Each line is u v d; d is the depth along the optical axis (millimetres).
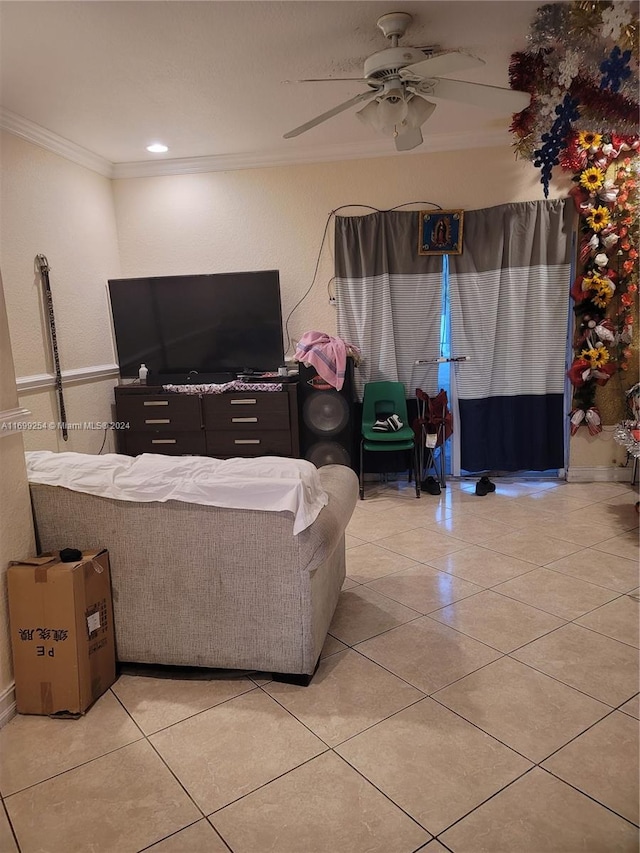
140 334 4539
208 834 1549
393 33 2578
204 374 4453
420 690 2117
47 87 3109
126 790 1703
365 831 1541
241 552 2107
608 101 2625
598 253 4250
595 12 2252
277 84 3189
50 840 1549
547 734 1877
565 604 2709
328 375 4184
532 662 2268
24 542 2150
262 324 4434
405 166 4371
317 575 2207
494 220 4297
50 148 3846
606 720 1937
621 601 2727
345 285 4516
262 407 4289
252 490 2043
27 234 3662
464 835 1521
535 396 4473
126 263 4742
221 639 2186
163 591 2188
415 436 4434
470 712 1991
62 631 1990
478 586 2912
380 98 2684
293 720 1982
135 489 2121
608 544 3395
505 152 4258
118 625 2232
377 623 2584
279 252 4598
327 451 4336
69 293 4090
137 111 3492
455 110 3729
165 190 4617
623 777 1696
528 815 1574
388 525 3805
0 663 2021
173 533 2139
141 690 2180
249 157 4430
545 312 4359
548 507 4062
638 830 1521
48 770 1790
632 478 4566
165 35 2639
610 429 4535
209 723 1981
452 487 4586
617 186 4145
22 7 2359
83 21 2490
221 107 3484
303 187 4492
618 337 4359
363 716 1990
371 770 1748
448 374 4629
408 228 4395
